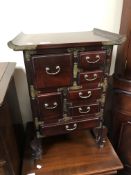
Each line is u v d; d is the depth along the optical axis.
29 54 0.85
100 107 1.09
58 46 0.85
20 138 1.30
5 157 0.88
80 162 1.12
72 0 1.16
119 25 1.29
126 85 1.14
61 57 0.87
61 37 1.05
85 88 1.00
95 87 1.01
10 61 1.25
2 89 0.82
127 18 1.13
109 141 1.28
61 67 0.89
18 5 1.12
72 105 1.03
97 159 1.14
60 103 1.00
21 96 1.39
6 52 1.22
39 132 1.07
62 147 1.24
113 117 1.30
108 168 1.08
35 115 1.01
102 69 0.97
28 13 1.15
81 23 1.24
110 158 1.15
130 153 1.28
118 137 1.29
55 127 1.07
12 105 1.12
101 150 1.21
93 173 1.06
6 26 1.16
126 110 1.19
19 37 1.04
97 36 1.05
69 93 0.98
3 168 0.90
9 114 1.00
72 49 0.88
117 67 1.32
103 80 1.00
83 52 0.90
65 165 1.10
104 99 1.07
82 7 1.19
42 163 1.12
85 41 0.89
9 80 0.91
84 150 1.21
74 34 1.14
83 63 0.92
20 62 1.27
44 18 1.18
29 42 0.90
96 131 1.26
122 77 1.19
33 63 0.86
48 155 1.18
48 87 0.93
